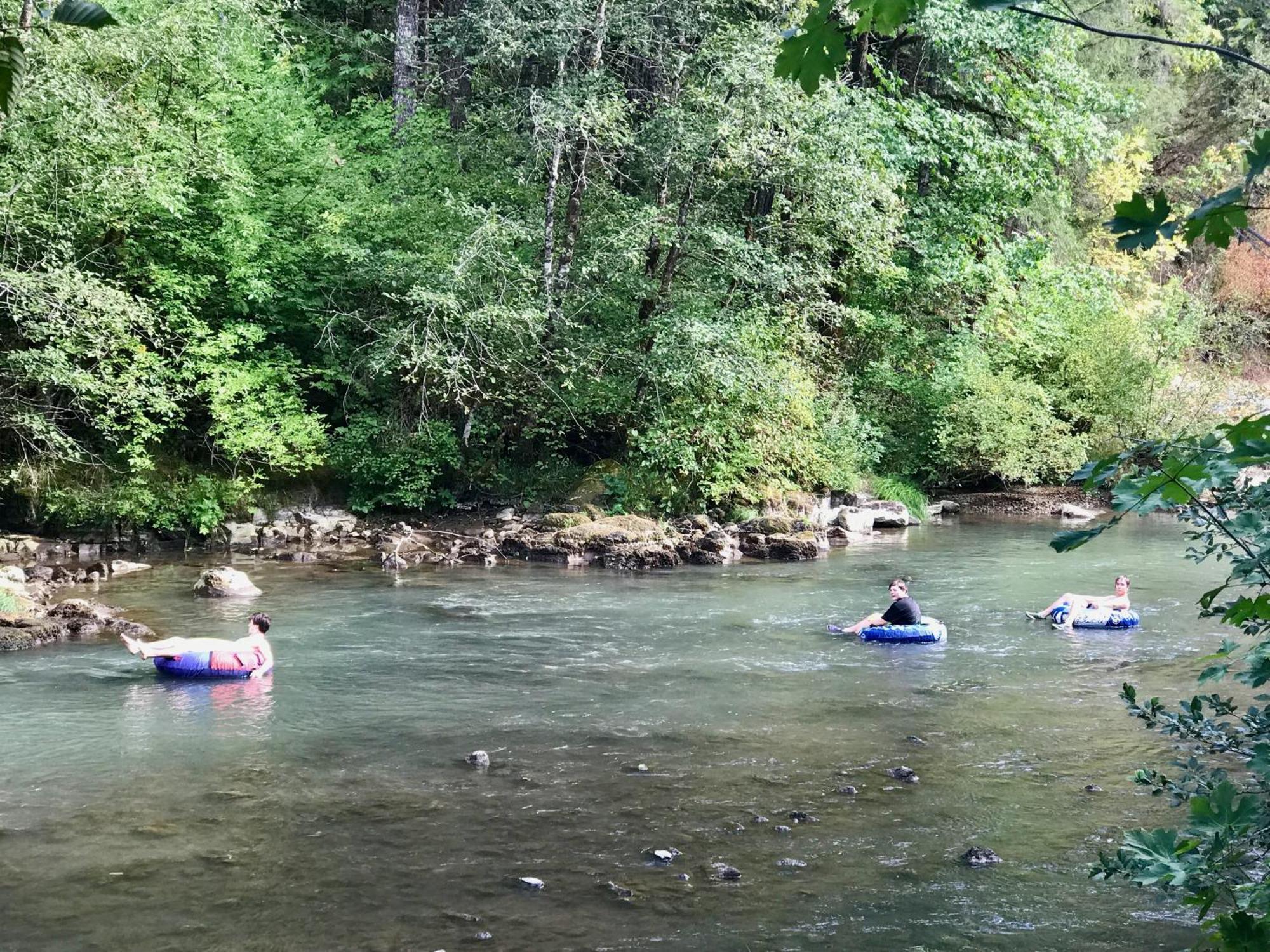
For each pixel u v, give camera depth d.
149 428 18.97
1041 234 30.23
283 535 21.88
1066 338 31.44
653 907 6.46
